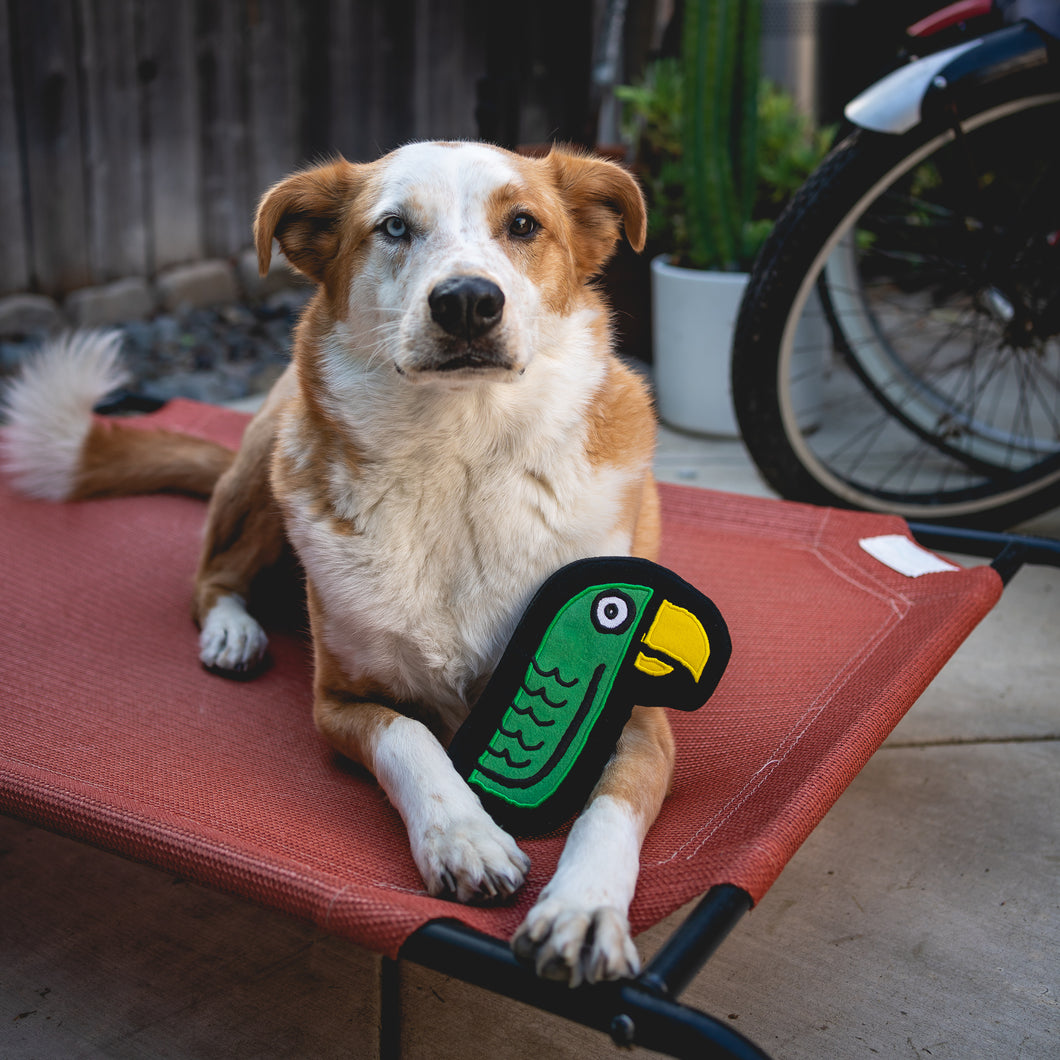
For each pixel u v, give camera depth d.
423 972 1.23
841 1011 1.19
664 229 2.68
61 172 2.86
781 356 1.77
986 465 2.11
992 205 1.93
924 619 1.40
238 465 1.52
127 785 1.20
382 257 1.23
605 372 1.29
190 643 1.47
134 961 1.24
